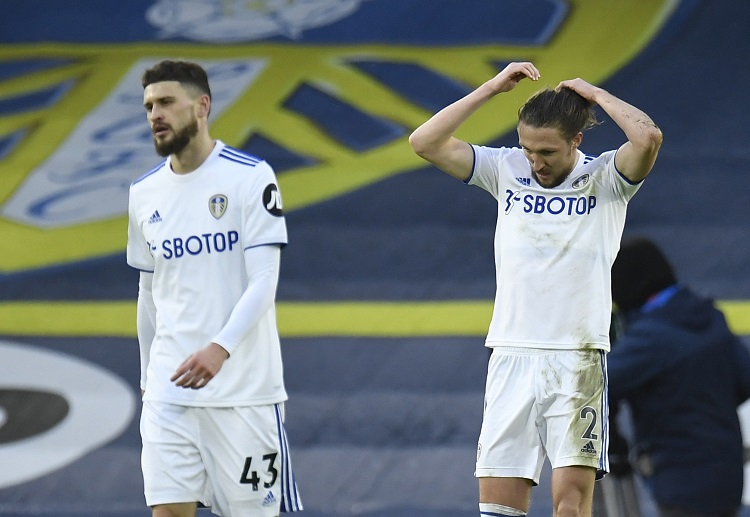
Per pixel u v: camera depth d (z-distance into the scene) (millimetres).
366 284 25828
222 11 34188
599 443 11797
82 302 25391
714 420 12758
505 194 12375
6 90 31484
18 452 21172
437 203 28062
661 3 33469
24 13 33812
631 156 11680
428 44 32562
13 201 28219
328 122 30328
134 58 32562
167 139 12258
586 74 31047
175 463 12266
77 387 22828
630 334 12852
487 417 12172
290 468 12898
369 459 21328
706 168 28500
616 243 12234
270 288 12188
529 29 32812
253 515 12586
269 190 12453
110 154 29641
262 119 30281
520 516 12062
